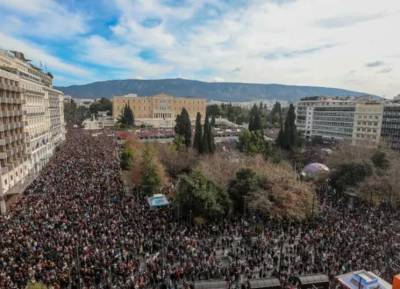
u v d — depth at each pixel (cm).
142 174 5184
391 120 10994
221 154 7000
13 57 6925
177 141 7912
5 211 3988
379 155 6044
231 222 3909
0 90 4772
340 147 7169
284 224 3866
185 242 3117
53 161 7269
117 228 3288
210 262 2747
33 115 6819
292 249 3170
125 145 8175
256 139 7631
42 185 4922
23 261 2522
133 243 3000
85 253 2711
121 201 4281
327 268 2745
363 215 4175
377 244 3203
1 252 2652
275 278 2445
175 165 6438
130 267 2569
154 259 2772
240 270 2730
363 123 12088
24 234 3028
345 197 5269
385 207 4756
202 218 3838
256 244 3231
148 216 3794
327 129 14375
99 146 9662
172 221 3784
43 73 9975
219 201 4059
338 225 3734
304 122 16212
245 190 4259
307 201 4159
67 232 3111
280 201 4100
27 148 6100
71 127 18050
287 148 7856
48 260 2536
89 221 3431
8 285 2208
